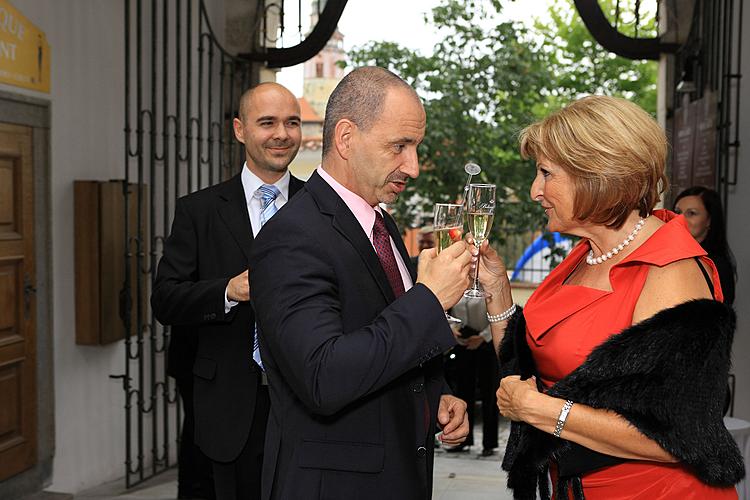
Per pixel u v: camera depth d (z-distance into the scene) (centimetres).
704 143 492
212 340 279
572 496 180
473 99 888
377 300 178
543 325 187
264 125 294
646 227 182
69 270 457
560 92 1109
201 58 531
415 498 179
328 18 570
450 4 898
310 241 173
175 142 504
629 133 173
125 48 462
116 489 471
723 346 164
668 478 173
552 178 180
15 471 418
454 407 213
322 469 175
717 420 165
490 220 206
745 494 336
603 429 167
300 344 162
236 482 276
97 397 483
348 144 181
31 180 426
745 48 517
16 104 411
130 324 466
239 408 272
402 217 928
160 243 539
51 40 438
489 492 481
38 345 433
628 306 177
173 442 558
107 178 489
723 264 385
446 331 166
